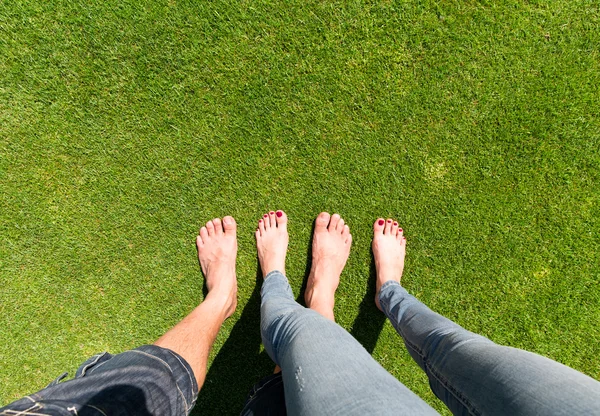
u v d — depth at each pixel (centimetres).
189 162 175
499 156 177
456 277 178
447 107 176
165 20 171
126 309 173
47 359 170
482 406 86
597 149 177
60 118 172
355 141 176
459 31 174
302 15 173
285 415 128
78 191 173
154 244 174
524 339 177
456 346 107
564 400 72
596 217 177
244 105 175
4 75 169
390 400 78
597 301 177
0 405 167
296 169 177
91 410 86
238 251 177
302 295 179
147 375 103
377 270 173
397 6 173
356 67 175
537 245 177
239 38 173
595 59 175
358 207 178
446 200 177
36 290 171
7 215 171
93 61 171
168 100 173
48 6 169
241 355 175
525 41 175
